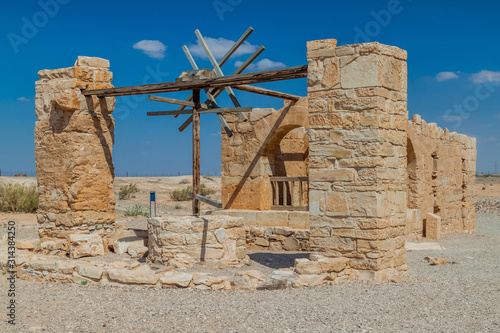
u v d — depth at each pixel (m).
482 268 9.25
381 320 5.84
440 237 14.99
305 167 15.31
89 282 7.87
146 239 11.34
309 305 6.46
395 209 8.45
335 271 7.88
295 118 13.20
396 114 8.54
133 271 7.88
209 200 10.09
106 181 11.83
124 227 12.33
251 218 13.36
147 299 6.88
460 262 9.96
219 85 10.06
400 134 8.62
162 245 9.35
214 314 6.11
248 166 13.97
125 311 6.29
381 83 8.11
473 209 19.72
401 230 8.60
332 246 8.27
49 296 7.13
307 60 8.54
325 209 8.34
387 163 8.24
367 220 8.00
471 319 5.90
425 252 11.49
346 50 8.20
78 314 6.19
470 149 19.58
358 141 8.10
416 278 8.27
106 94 11.18
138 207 23.89
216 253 9.51
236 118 14.16
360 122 8.09
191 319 5.93
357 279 8.05
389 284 7.75
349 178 8.15
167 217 9.77
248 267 9.70
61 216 11.30
